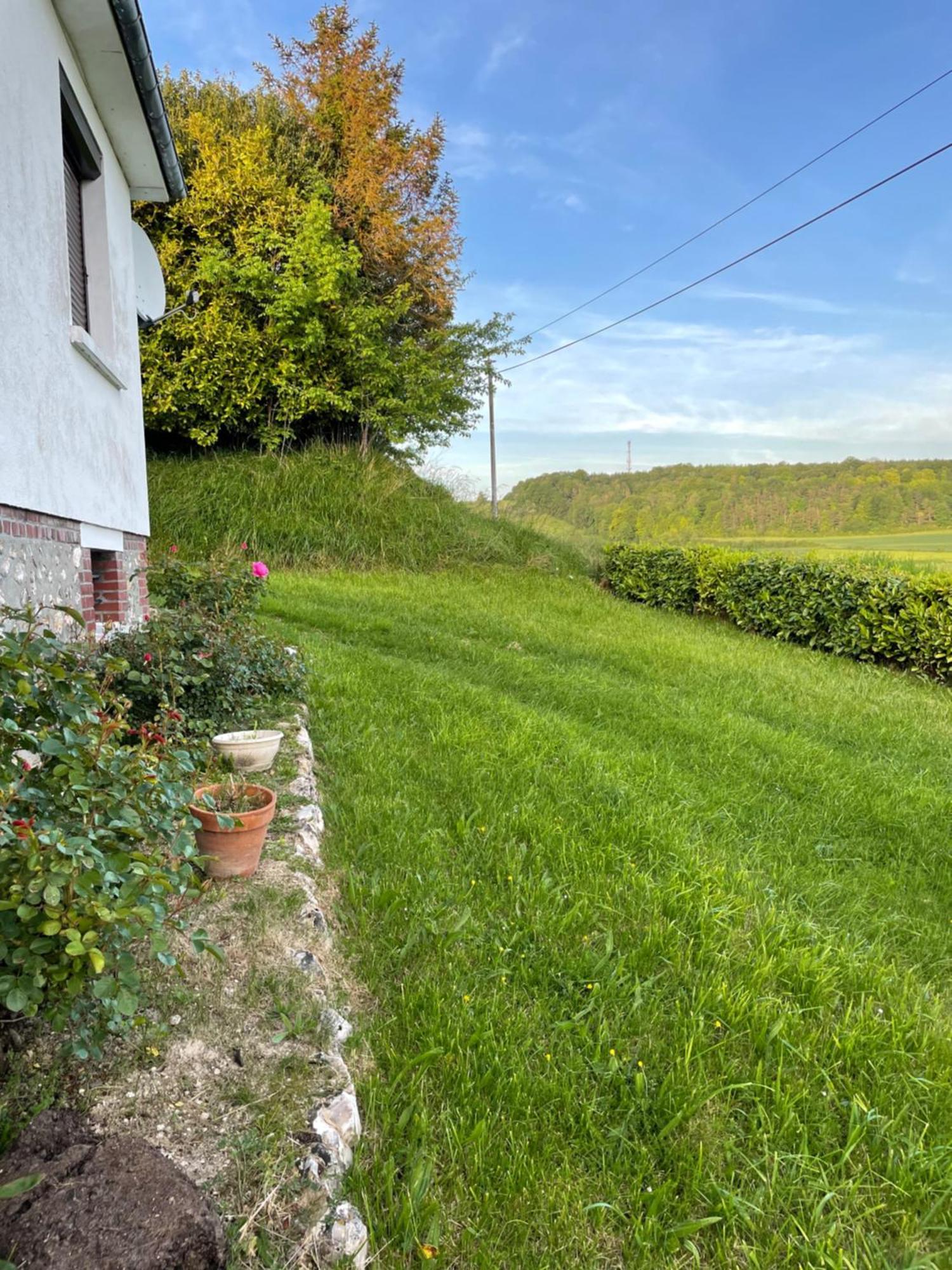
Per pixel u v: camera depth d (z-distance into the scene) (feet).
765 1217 5.44
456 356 51.19
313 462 45.39
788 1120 6.18
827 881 10.85
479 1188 5.40
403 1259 4.78
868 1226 5.47
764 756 16.48
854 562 30.60
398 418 48.08
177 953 6.74
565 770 13.70
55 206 11.46
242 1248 4.30
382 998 7.32
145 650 11.99
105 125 15.70
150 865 5.22
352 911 8.65
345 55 50.08
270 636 18.30
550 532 50.85
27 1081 5.26
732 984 7.95
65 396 11.80
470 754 13.83
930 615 25.84
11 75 9.82
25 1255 3.81
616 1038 7.06
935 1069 7.02
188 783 8.38
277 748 11.48
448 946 8.16
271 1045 5.88
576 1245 5.08
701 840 11.54
